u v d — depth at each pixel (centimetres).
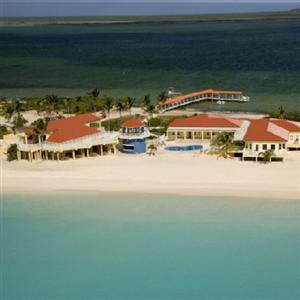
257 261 4928
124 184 6938
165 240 5372
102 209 6206
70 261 5088
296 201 6159
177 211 6038
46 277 4853
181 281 4691
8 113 11344
